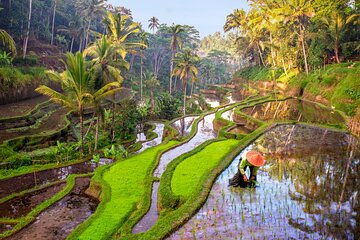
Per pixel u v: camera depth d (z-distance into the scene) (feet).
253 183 37.17
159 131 109.70
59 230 40.27
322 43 153.89
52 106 136.05
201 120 111.24
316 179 38.75
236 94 212.23
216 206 32.19
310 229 26.66
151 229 28.53
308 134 65.62
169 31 190.90
